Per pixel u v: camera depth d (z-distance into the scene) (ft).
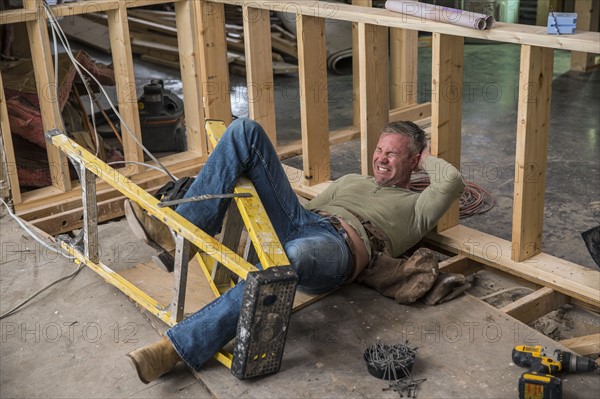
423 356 8.17
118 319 9.37
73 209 12.94
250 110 13.66
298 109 19.51
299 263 8.36
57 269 10.69
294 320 8.97
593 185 13.39
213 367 8.05
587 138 15.89
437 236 10.87
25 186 13.65
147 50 24.95
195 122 14.53
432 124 10.30
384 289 9.39
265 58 13.41
